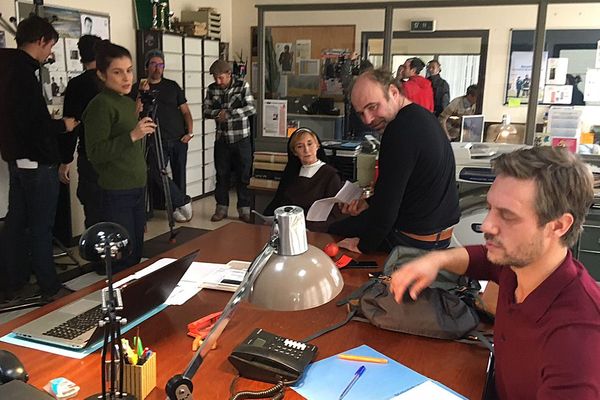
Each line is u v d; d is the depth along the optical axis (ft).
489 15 13.96
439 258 4.61
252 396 3.83
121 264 9.47
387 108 6.37
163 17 17.97
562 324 3.13
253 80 22.57
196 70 19.65
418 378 4.10
